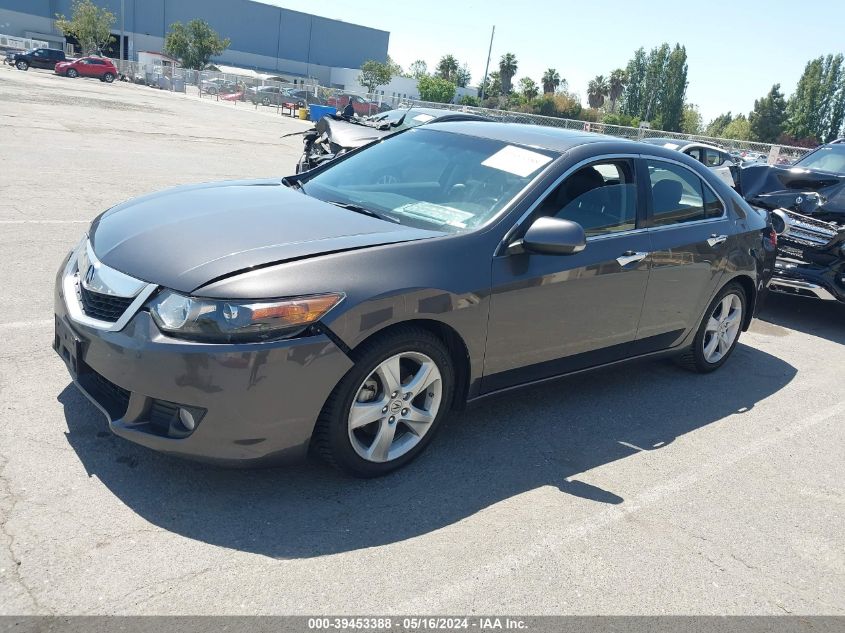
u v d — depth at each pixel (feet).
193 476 10.43
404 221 12.09
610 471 12.30
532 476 11.78
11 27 255.91
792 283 22.74
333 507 10.17
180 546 8.95
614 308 13.62
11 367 13.05
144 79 181.88
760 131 293.64
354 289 9.85
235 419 9.28
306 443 9.95
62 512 9.26
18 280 17.80
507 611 8.58
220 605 8.07
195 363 9.07
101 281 10.10
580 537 10.27
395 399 10.75
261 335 9.23
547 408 14.49
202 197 12.66
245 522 9.58
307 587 8.54
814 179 24.48
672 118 333.83
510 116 93.04
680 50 327.06
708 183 16.29
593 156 13.47
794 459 13.64
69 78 146.30
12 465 10.09
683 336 16.01
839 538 11.13
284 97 142.61
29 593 7.85
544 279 12.04
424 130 15.30
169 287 9.48
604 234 13.28
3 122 49.78
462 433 12.94
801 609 9.35
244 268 9.61
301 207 12.16
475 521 10.32
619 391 15.89
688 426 14.52
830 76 283.18
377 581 8.79
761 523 11.27
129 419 9.58
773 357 19.80
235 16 297.33
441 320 10.75
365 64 270.26
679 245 14.73
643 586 9.38
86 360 9.91
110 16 234.99
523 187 12.38
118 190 30.96
